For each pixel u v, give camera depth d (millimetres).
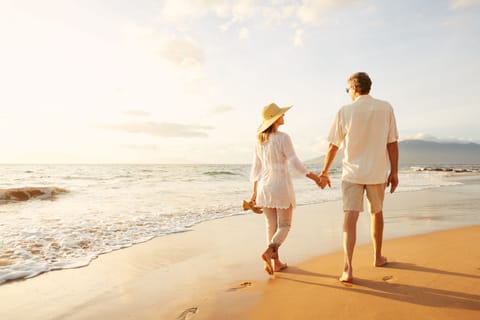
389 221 5363
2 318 2076
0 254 3506
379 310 2025
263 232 4785
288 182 2924
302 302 2209
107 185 14523
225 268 3086
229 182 16828
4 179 18500
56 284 2682
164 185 14578
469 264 2848
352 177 2596
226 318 2018
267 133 2961
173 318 2045
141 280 2768
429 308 2018
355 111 2594
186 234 4641
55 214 6227
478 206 7172
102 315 2105
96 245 3979
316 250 3650
